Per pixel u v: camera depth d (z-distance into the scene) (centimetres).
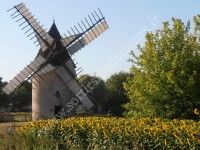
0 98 8625
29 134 1870
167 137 1375
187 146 1298
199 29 2098
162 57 2108
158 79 2052
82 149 1608
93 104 3744
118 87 6644
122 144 1471
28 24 3603
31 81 3662
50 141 1708
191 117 2022
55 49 3594
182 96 2019
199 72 2025
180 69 2025
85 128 1672
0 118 4903
